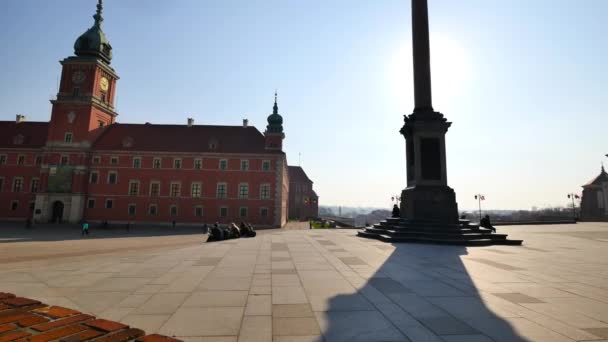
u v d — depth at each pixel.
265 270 9.11
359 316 5.26
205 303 5.92
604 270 9.30
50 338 3.53
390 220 20.14
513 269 9.38
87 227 36.12
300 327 4.75
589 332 4.59
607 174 72.12
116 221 53.88
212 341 4.20
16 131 62.12
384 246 15.06
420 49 21.11
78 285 7.23
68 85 56.53
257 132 60.50
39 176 58.28
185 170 55.00
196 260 10.88
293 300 6.15
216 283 7.50
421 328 4.75
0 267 9.59
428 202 19.09
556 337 4.41
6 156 58.84
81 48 58.25
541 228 31.31
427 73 20.84
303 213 98.75
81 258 11.59
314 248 14.29
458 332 4.59
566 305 5.91
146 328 4.63
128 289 6.89
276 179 54.62
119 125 60.69
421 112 20.41
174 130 60.19
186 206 54.19
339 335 4.46
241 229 21.61
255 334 4.46
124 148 55.84
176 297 6.30
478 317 5.24
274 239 18.86
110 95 61.66
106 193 54.53
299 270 9.12
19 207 57.66
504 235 17.11
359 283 7.56
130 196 54.44
